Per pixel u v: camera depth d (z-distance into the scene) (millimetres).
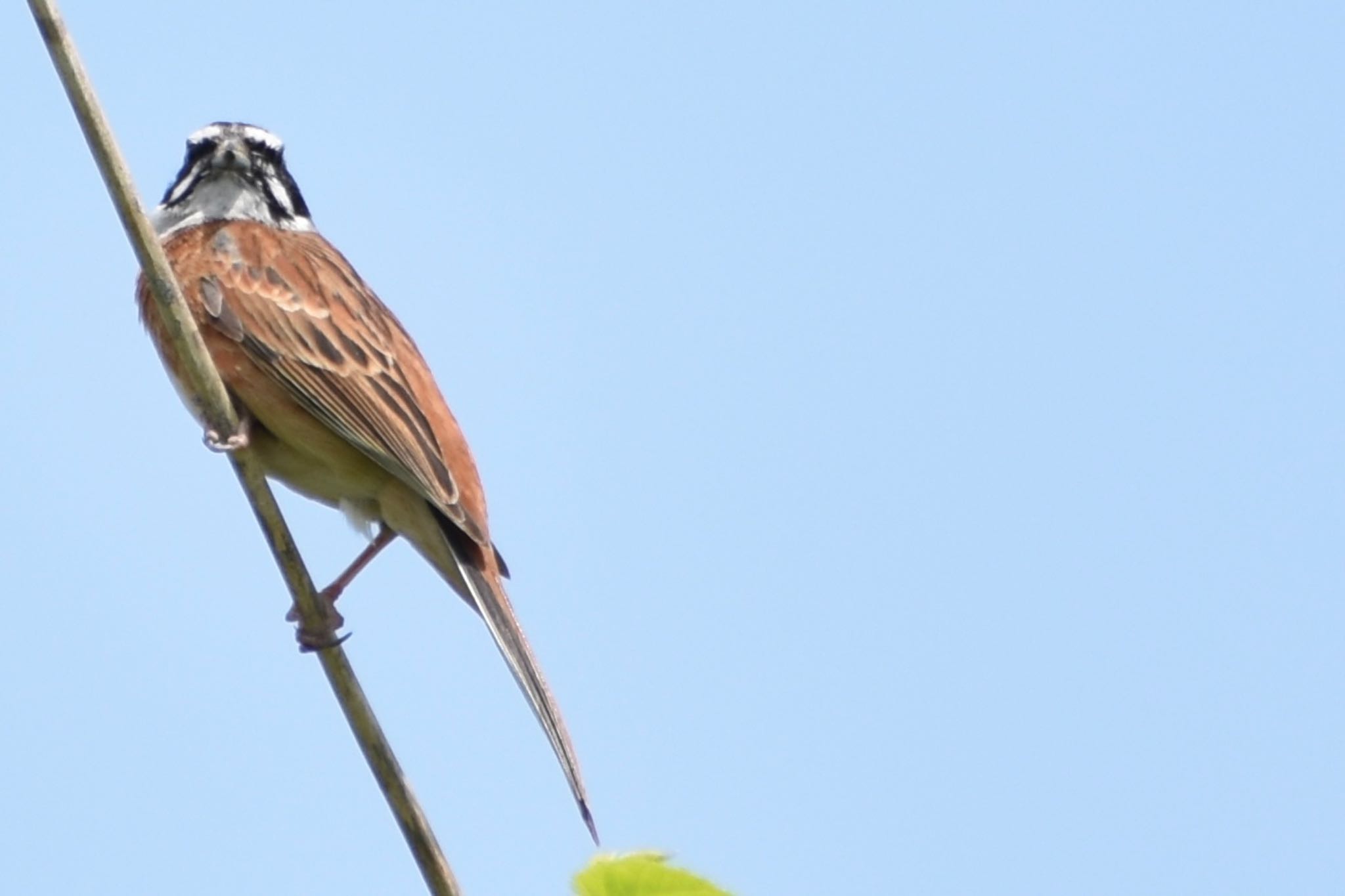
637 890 6137
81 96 8875
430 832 8953
